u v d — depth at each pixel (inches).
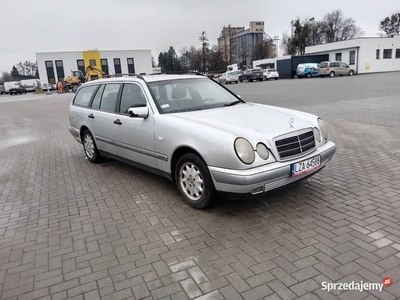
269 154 139.6
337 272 107.7
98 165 251.0
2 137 419.2
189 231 139.6
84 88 260.2
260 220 145.5
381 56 1636.3
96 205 174.1
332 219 143.1
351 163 221.1
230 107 184.7
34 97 1603.1
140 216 157.2
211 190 148.0
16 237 144.5
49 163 267.1
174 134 158.6
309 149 153.9
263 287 102.3
